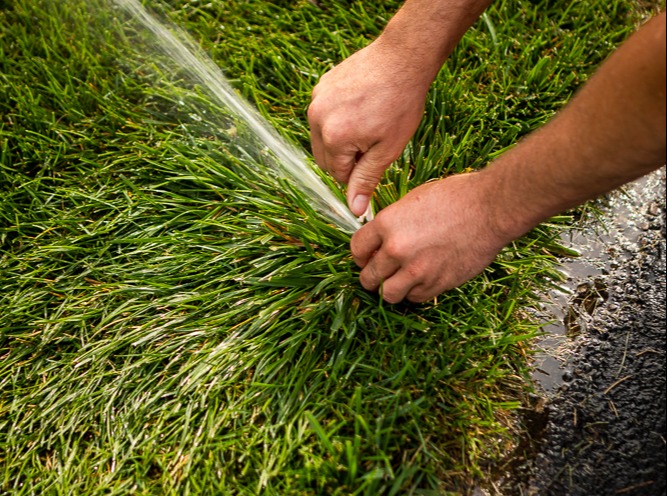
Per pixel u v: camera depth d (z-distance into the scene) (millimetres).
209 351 1783
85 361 1792
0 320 1888
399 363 1716
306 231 1931
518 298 1886
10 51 2510
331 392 1700
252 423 1655
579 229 2051
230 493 1546
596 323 1860
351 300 1823
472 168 2125
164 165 2131
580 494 1571
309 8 2584
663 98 1021
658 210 2078
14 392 1780
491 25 2416
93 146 2260
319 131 1737
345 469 1532
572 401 1720
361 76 1677
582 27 2426
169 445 1655
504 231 1402
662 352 1792
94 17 2586
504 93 2256
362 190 1756
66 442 1693
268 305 1863
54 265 1986
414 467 1550
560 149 1189
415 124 1746
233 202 2043
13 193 2121
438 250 1478
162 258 1951
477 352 1761
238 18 2570
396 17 1646
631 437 1649
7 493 1628
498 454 1641
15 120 2314
